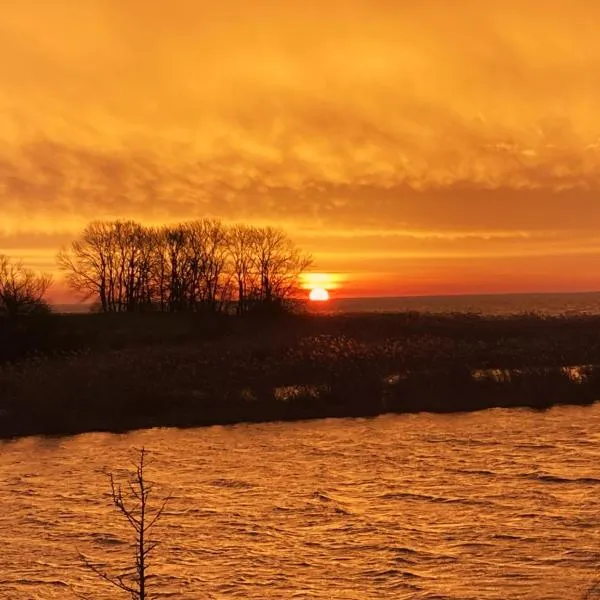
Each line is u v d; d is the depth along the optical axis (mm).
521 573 16219
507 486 23406
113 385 38219
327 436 32625
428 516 20641
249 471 26734
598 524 19344
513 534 18797
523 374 40625
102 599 15773
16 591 16375
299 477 25641
